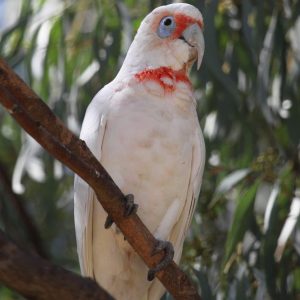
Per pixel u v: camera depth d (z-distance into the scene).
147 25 8.89
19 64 12.02
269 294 9.77
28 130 6.35
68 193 13.59
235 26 11.55
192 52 8.80
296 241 10.49
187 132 8.48
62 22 11.86
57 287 5.59
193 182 8.59
